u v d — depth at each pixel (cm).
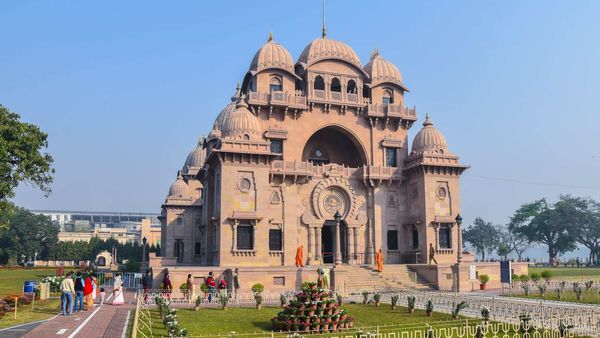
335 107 5997
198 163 9069
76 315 3025
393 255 5875
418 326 2722
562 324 2422
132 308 3422
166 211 8144
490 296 4319
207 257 5744
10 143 4616
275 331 2667
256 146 5138
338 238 4834
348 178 5866
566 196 12488
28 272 8394
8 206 5131
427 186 5688
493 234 16138
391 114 6075
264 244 5059
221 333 2573
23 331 2433
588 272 7819
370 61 6469
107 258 14138
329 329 2686
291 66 5875
